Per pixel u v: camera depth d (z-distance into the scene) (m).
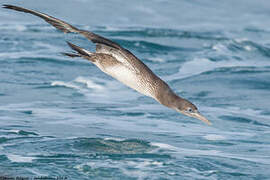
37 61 22.38
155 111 16.89
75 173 11.10
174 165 11.76
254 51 27.41
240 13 34.94
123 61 10.83
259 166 11.95
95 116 16.11
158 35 28.75
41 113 16.19
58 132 14.13
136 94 19.23
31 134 13.79
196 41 28.30
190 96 19.23
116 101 18.22
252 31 31.73
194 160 12.19
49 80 20.22
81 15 30.41
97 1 32.94
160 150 12.91
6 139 13.20
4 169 11.11
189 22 32.19
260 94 19.70
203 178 11.09
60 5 31.03
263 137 14.52
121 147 13.05
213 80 21.47
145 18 31.78
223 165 11.91
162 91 11.06
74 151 12.55
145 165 11.72
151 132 14.58
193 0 36.12
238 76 22.17
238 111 17.41
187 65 23.94
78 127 14.76
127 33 28.53
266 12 35.50
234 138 14.33
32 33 26.78
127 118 16.02
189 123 15.74
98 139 13.62
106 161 11.90
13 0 30.42
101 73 21.61
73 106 17.27
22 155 12.06
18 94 18.30
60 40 25.89
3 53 23.30
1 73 20.56
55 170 11.21
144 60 24.52
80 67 22.14
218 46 27.56
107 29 28.92
